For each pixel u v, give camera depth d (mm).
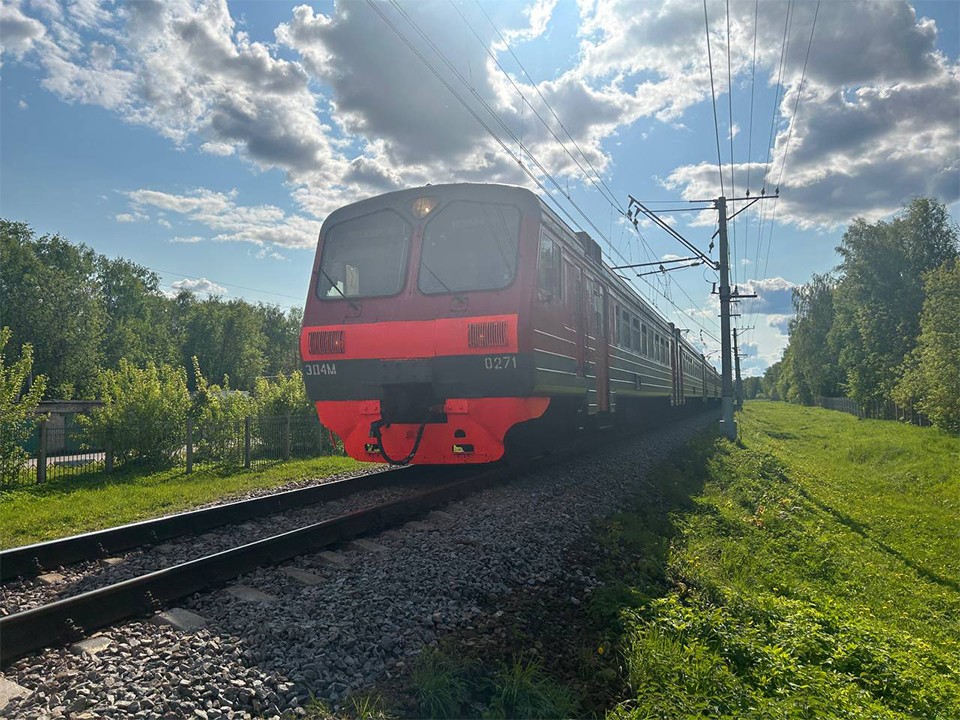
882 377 42625
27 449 17109
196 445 15367
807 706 4051
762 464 15758
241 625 4207
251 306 77312
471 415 8336
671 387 22172
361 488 9516
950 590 8938
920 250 42875
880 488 17312
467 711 3504
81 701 3189
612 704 3859
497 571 5613
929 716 4551
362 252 9156
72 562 5938
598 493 9453
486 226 8609
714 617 5105
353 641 4000
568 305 9883
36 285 49969
